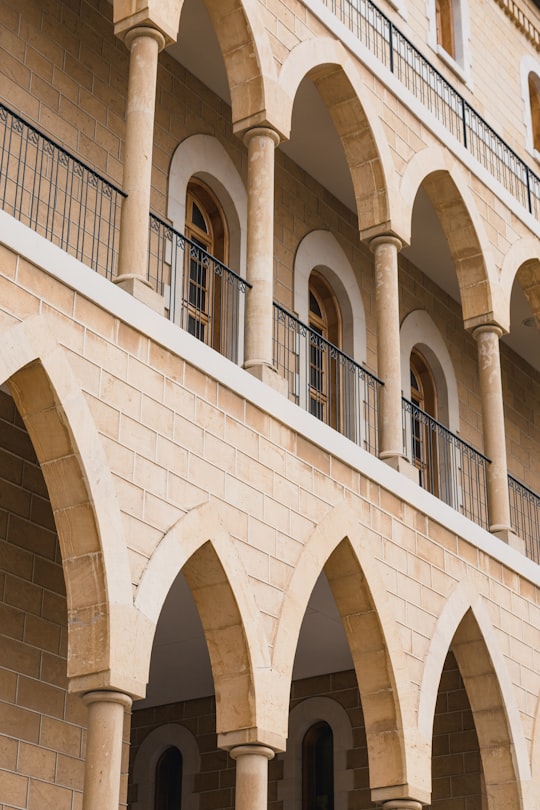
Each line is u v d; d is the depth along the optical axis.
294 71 15.75
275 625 13.07
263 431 13.66
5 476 13.63
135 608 11.43
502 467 18.06
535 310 20.88
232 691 12.62
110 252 15.33
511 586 17.38
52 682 13.55
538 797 16.42
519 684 16.88
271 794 19.33
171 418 12.48
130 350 12.20
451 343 21.80
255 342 14.18
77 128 15.42
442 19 22.84
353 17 18.92
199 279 17.09
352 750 19.03
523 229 20.30
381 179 16.95
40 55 15.17
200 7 16.45
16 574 13.47
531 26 24.89
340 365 18.97
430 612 15.55
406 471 15.91
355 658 14.70
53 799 13.16
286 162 19.03
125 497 11.68
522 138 23.67
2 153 13.00
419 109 18.28
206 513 12.51
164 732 20.11
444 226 18.97
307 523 13.93
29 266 11.35
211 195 17.67
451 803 18.56
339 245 19.61
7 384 11.41
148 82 13.54
